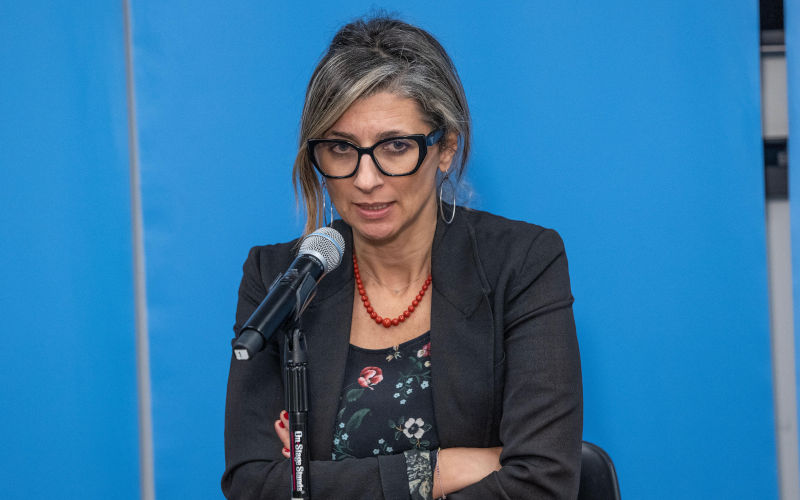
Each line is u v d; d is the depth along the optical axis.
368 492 4.78
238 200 7.79
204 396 7.84
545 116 7.62
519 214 7.65
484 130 7.65
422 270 5.59
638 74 7.54
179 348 7.81
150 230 7.75
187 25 7.73
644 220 7.58
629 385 7.65
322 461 4.92
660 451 7.64
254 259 5.85
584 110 7.59
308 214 5.61
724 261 7.53
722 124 7.48
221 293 7.80
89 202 7.79
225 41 7.73
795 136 7.44
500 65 7.63
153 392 7.82
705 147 7.51
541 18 7.59
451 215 5.70
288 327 4.16
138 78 7.70
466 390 5.15
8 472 7.82
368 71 4.75
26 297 7.78
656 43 7.52
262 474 5.00
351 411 5.29
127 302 7.84
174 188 7.75
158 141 7.73
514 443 4.81
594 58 7.57
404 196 4.94
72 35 7.73
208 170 7.76
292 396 4.16
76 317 7.79
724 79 7.46
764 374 7.53
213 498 7.86
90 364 7.81
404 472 4.83
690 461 7.62
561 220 7.64
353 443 5.23
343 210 5.05
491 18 7.63
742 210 7.50
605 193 7.59
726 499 7.59
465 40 7.65
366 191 4.86
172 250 7.77
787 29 7.41
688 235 7.54
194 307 7.80
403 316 5.46
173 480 7.86
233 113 7.75
